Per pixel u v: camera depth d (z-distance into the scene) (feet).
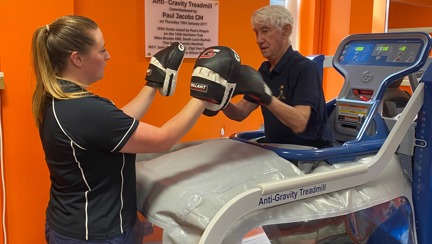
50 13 6.82
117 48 7.86
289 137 5.68
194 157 4.94
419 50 5.66
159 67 4.95
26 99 6.83
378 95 5.78
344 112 6.15
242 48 9.46
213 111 4.59
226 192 4.11
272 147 4.98
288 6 12.14
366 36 6.48
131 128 4.00
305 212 4.25
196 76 4.16
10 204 6.99
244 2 9.31
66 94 4.08
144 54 8.18
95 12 7.53
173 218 4.12
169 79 4.95
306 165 4.93
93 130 3.96
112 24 7.74
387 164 5.03
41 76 4.20
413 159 5.61
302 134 5.54
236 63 4.24
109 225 4.20
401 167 5.57
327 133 5.81
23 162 6.99
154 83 4.98
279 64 5.58
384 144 4.99
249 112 6.30
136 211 4.55
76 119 3.99
